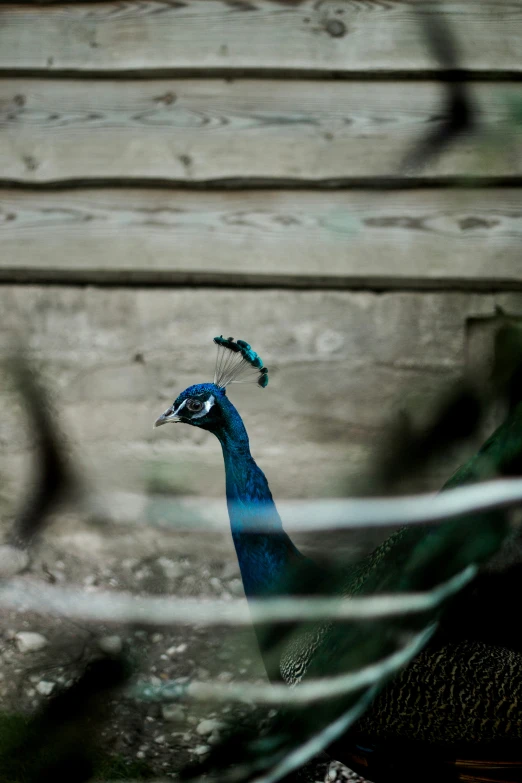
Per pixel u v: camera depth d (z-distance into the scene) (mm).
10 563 4594
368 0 4480
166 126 4699
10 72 4684
